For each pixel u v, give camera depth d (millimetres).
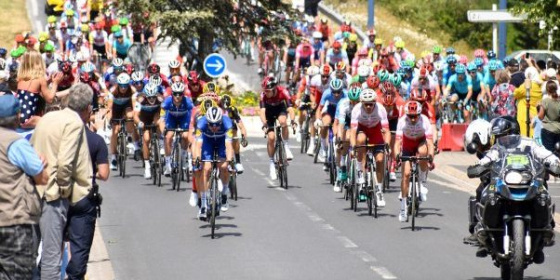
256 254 30266
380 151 37031
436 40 124750
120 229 34469
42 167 20766
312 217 36812
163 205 39688
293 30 79750
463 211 38250
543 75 50969
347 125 40469
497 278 26953
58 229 22547
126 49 73188
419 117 34875
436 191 43719
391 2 131000
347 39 76500
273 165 44562
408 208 36469
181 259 29562
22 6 113562
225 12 78250
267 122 44469
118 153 48750
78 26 80938
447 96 58312
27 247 20766
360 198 38375
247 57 93000
